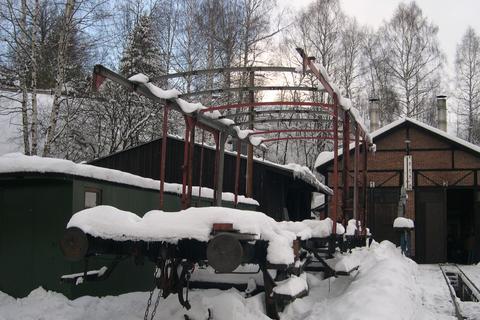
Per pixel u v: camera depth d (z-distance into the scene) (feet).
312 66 25.03
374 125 101.86
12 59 64.69
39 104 88.28
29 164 27.27
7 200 29.17
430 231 84.99
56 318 24.45
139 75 23.20
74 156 91.97
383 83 138.92
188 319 20.52
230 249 18.13
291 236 22.80
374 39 140.97
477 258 82.74
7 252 28.91
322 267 32.94
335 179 29.25
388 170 87.25
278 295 21.38
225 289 24.31
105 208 20.11
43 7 63.31
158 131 91.66
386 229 86.53
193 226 18.94
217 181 31.45
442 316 30.17
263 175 55.36
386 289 26.68
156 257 20.79
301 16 121.19
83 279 20.98
